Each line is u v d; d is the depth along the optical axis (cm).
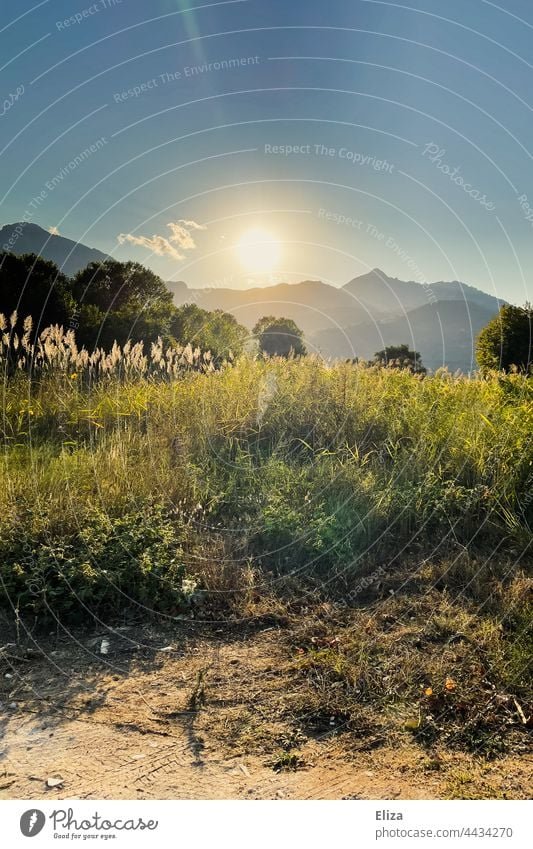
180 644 399
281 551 513
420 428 704
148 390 902
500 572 473
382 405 782
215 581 464
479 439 659
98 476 607
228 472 660
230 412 766
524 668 355
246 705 338
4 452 719
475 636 392
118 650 391
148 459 673
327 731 317
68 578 439
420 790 277
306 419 770
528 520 553
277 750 303
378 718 326
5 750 299
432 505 571
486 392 807
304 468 652
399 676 357
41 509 527
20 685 353
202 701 340
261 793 274
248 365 987
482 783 281
